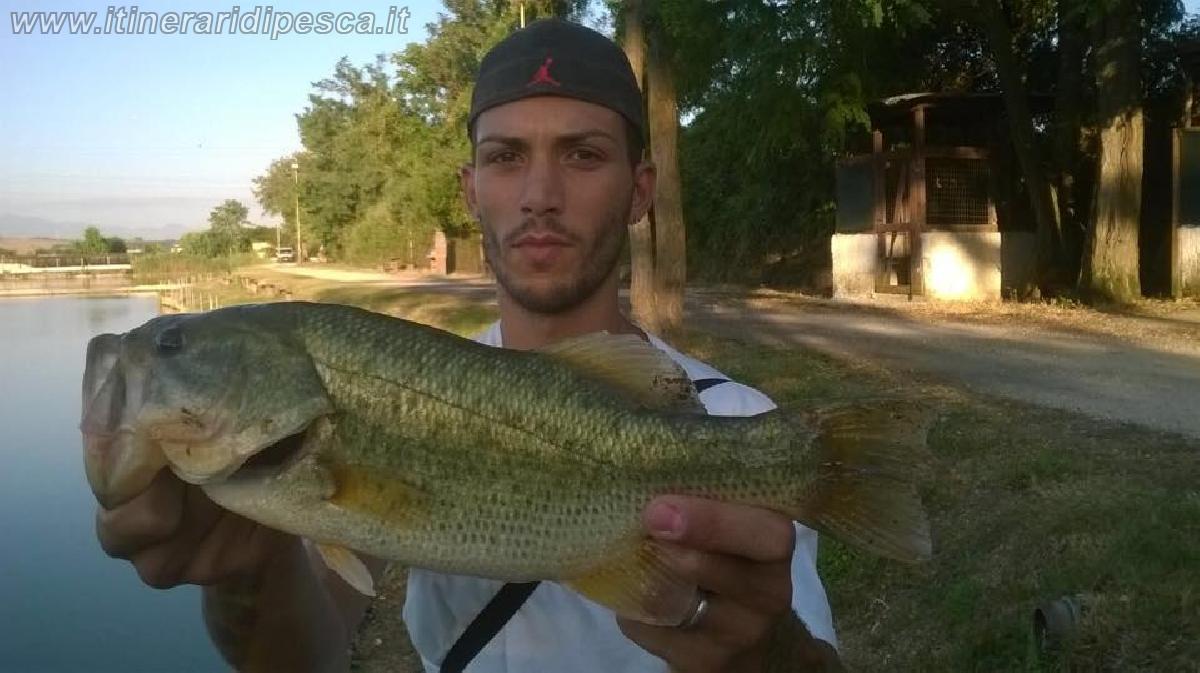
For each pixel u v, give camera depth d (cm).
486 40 1031
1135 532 182
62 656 234
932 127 682
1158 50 625
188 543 61
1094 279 592
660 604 59
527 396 67
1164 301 583
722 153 837
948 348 440
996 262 642
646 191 88
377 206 1856
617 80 80
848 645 202
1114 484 214
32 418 530
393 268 1778
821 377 370
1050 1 625
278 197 2764
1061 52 657
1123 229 582
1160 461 231
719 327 552
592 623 73
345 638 78
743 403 81
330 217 2109
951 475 238
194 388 60
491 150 80
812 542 77
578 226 79
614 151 80
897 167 663
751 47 527
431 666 80
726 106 582
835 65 578
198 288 1516
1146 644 156
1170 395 315
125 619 259
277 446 62
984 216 654
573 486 67
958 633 186
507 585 75
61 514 348
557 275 79
